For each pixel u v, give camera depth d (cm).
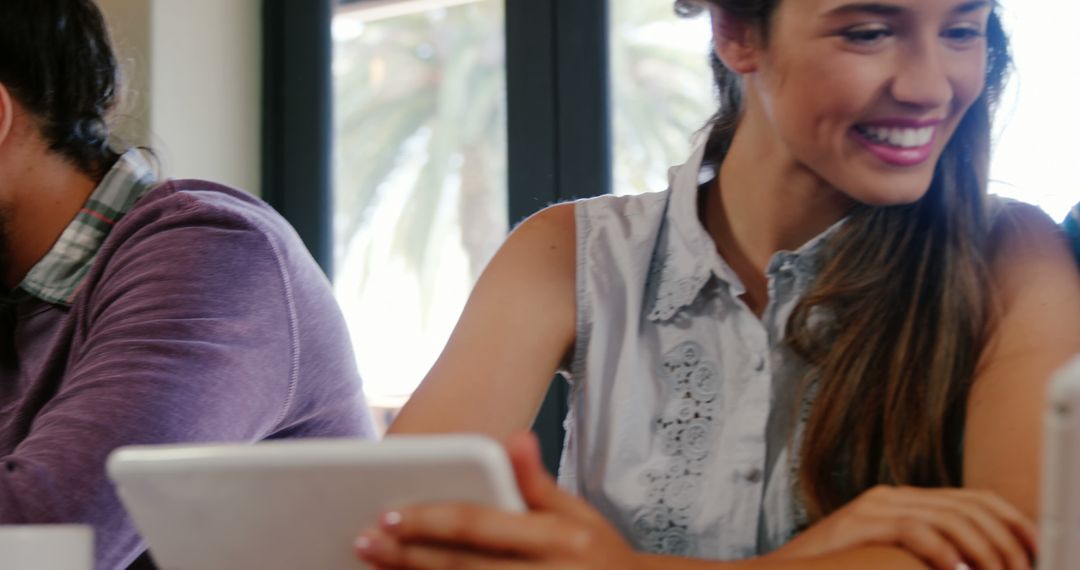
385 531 73
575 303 130
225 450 77
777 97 115
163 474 79
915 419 116
